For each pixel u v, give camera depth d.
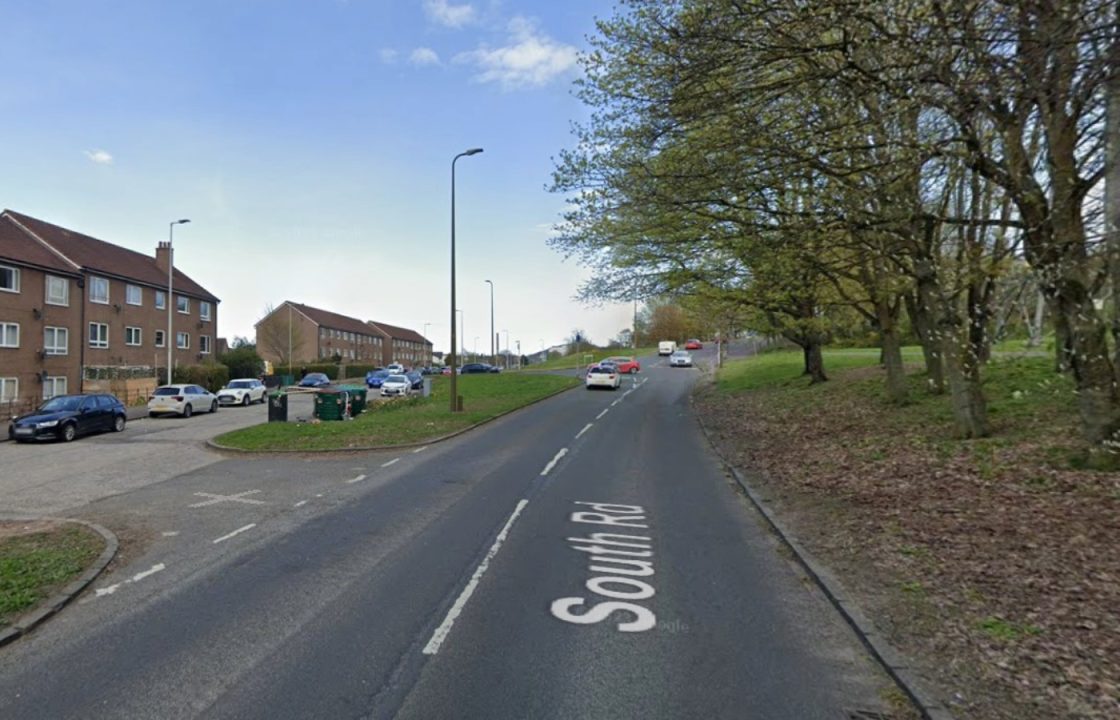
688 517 8.51
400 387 36.34
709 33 8.34
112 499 10.32
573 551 6.99
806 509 8.55
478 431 18.36
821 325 21.64
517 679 4.18
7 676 4.31
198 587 6.00
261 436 17.17
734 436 16.16
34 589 5.80
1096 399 8.05
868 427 14.05
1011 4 6.66
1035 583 5.37
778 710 3.83
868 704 3.90
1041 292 9.10
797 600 5.59
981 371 16.16
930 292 11.05
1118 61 5.83
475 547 7.15
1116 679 3.90
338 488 10.70
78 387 36.06
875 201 11.16
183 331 48.03
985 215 11.66
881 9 7.92
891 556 6.41
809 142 9.58
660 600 5.57
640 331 104.12
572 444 15.62
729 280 19.47
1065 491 7.50
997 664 4.19
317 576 6.24
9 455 16.66
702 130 10.80
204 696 4.00
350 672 4.29
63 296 35.44
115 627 5.09
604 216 15.78
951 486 8.60
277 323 74.69
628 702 3.90
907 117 9.19
